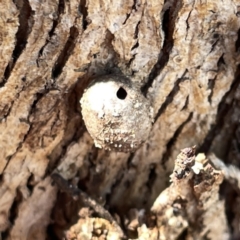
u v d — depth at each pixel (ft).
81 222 0.31
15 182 0.31
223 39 0.28
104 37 0.27
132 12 0.26
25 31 0.26
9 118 0.28
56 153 0.31
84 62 0.27
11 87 0.27
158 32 0.27
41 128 0.29
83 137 0.31
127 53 0.27
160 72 0.28
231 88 0.30
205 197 0.31
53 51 0.27
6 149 0.29
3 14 0.25
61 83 0.28
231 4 0.26
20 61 0.26
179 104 0.30
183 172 0.28
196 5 0.26
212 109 0.31
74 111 0.29
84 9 0.26
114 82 0.27
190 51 0.28
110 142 0.27
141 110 0.27
